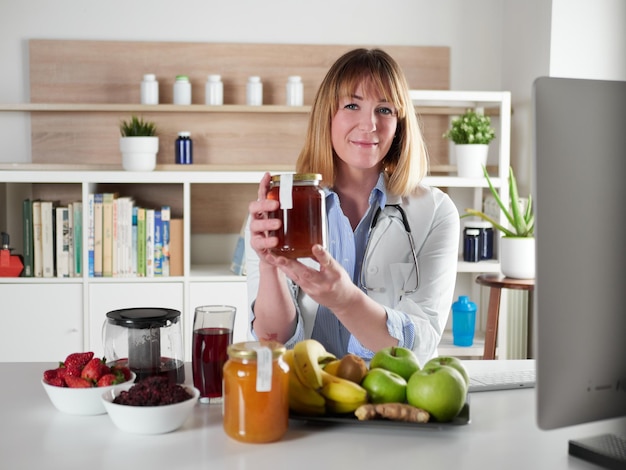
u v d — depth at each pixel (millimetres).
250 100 3619
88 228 3404
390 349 1437
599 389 1135
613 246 1124
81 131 3664
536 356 1080
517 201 3250
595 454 1174
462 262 3582
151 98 3574
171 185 3760
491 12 3791
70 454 1207
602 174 1106
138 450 1226
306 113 3750
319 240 1443
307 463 1170
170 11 3672
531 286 3043
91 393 1382
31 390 1562
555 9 3322
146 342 1510
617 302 1134
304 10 3717
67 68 3639
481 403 1482
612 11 3359
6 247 3430
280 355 1258
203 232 3805
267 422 1247
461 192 3875
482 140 3494
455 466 1163
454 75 3791
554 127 1067
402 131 1931
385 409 1299
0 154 3650
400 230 1934
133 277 3424
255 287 1904
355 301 1598
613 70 3377
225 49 3691
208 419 1383
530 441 1274
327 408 1338
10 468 1149
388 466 1161
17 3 3605
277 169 3621
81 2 3631
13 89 3631
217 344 1468
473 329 3486
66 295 3406
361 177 1953
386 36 3750
